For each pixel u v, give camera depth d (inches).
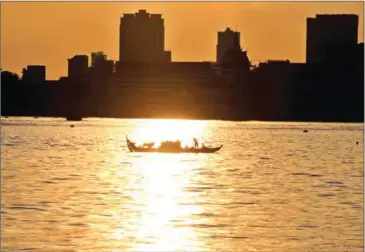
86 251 5329.7
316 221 6412.4
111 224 6215.6
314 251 5354.3
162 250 5378.9
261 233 5940.0
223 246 5511.8
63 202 7367.1
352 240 5693.9
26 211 6771.7
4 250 5315.0
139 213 6761.8
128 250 5378.9
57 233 5826.8
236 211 6943.9
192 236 5826.8
